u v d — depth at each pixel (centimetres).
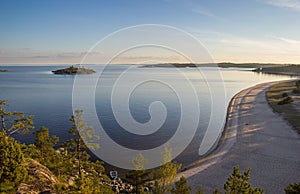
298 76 18400
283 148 3444
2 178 1105
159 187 1823
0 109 2180
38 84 13338
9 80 16338
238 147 3531
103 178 2662
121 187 2614
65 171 2123
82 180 1302
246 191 1562
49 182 1313
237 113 5681
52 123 5053
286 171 2755
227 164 2997
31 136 4178
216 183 2552
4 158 1118
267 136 3978
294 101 6738
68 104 7194
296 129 4275
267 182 2522
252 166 2908
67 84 13275
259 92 9069
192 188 2461
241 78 16212
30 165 1415
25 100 7975
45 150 2489
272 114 5512
